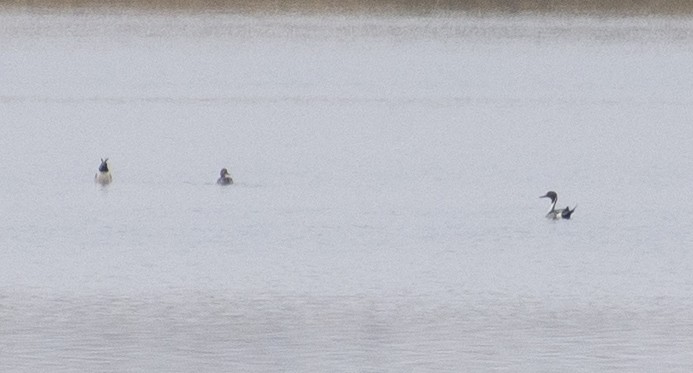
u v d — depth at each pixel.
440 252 87.31
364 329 67.44
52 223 97.38
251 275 79.88
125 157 135.88
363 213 102.50
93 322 68.62
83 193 112.19
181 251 87.12
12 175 122.56
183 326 67.94
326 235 93.00
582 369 60.66
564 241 91.56
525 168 129.62
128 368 60.53
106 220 98.69
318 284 77.56
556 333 66.88
